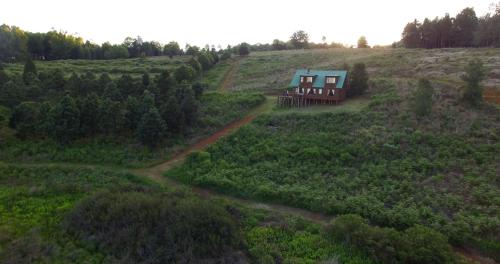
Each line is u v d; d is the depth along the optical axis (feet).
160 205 96.58
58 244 92.27
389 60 261.44
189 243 86.48
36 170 131.54
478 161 119.34
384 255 82.74
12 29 342.44
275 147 142.72
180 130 159.22
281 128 159.33
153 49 409.49
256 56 366.84
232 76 283.59
